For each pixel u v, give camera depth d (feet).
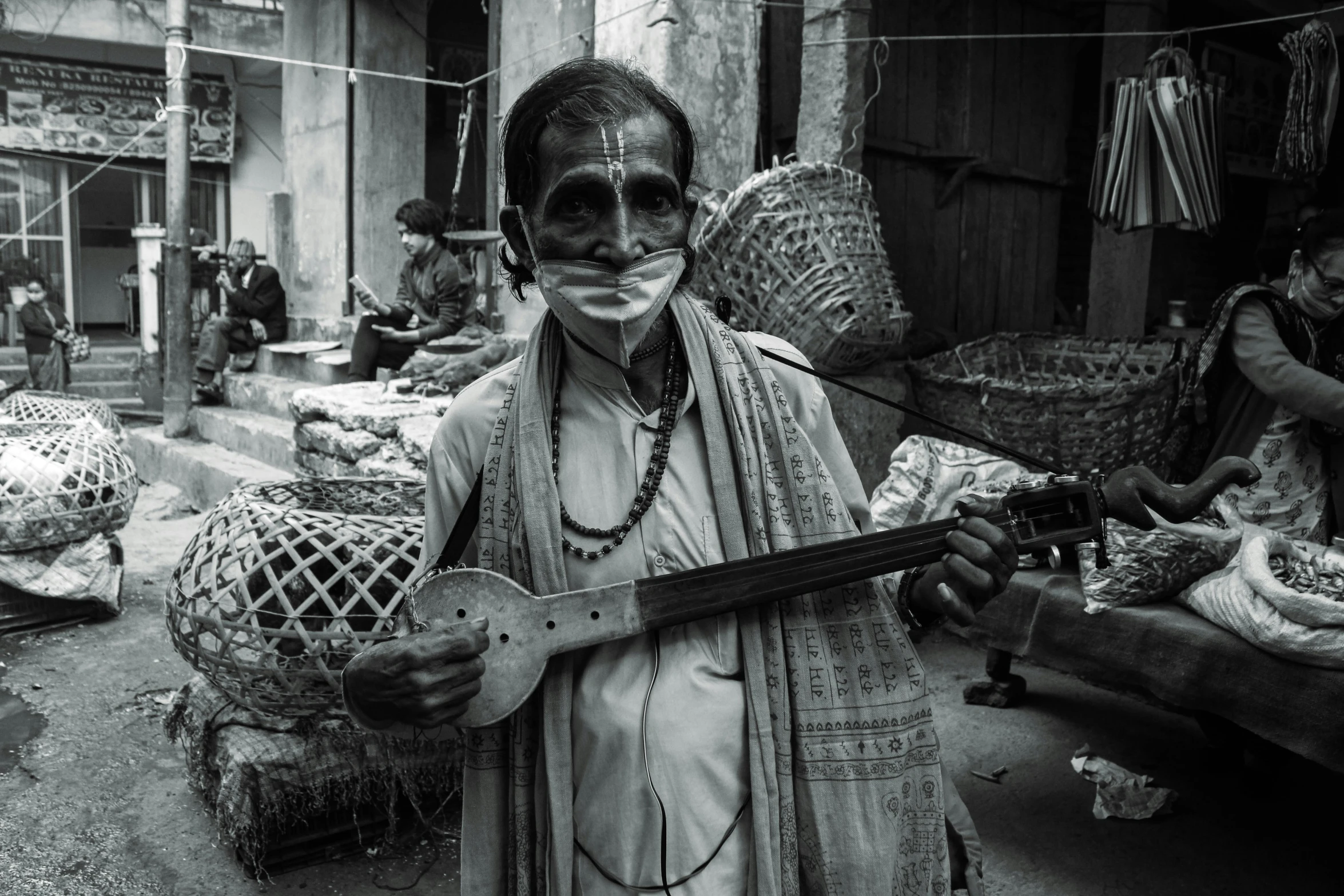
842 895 3.86
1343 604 6.92
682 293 4.08
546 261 3.59
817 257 11.95
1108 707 11.65
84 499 14.58
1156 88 12.08
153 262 39.04
